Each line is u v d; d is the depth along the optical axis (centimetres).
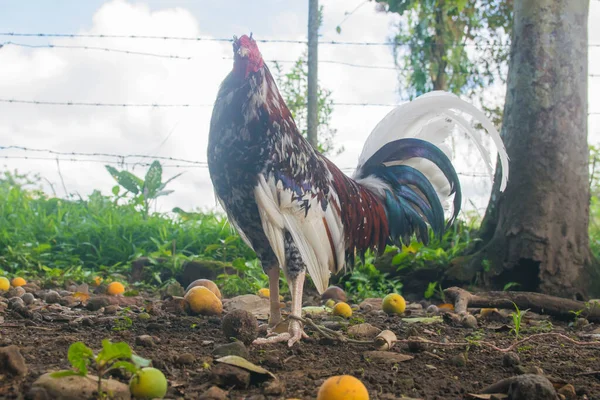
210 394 121
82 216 367
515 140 267
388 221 202
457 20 359
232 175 165
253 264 283
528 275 263
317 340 166
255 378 133
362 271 283
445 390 132
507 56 358
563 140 262
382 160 208
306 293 273
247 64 161
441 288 272
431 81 364
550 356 161
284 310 214
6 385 123
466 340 175
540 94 263
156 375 122
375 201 199
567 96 263
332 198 178
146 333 170
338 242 179
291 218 166
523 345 170
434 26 358
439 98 203
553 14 263
